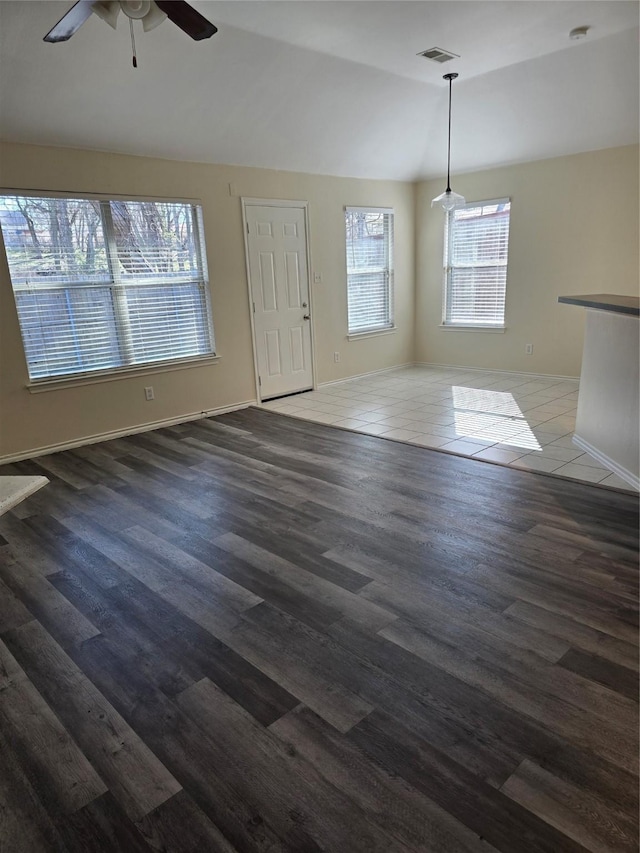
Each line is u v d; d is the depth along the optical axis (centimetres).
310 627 220
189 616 232
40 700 190
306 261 614
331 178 620
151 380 508
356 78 468
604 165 561
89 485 382
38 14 316
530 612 222
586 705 175
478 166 645
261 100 461
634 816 140
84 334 464
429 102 537
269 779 155
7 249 412
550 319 634
